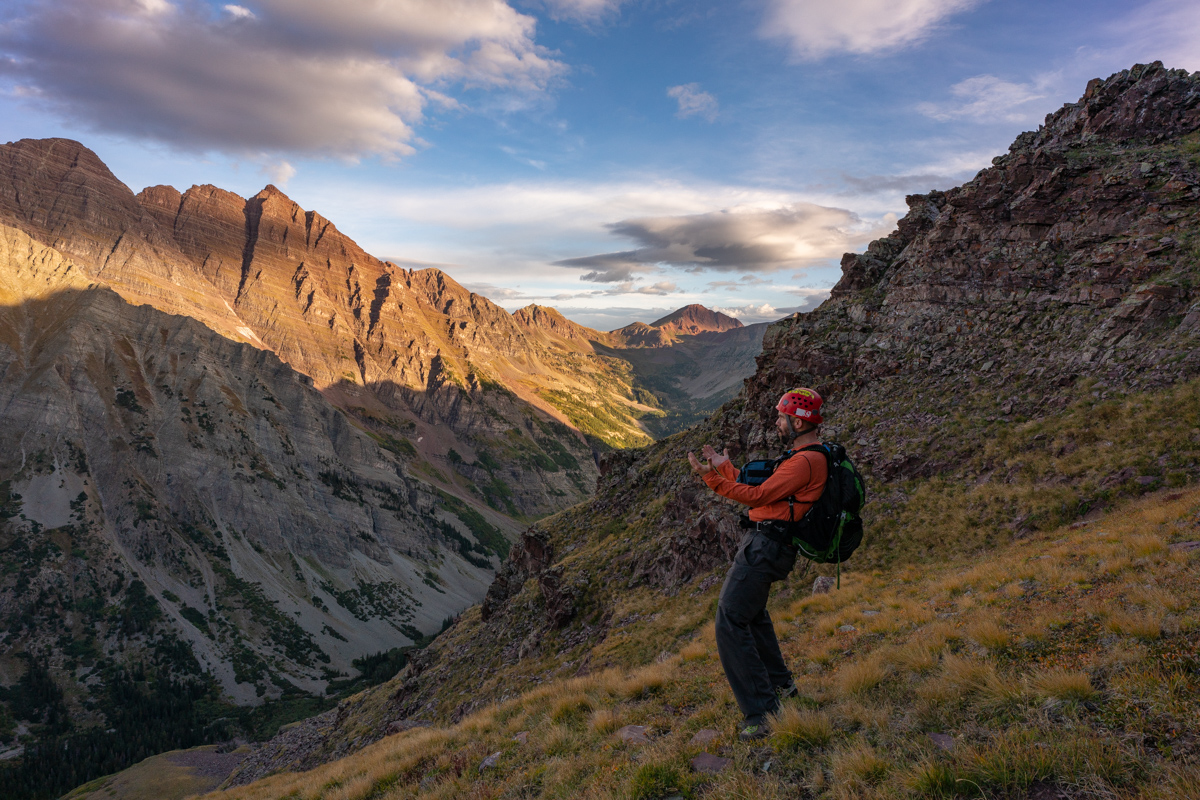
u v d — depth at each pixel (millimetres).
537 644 40438
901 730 4605
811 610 17688
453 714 39125
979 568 15773
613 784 5422
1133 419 24484
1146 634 5062
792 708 5125
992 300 38375
